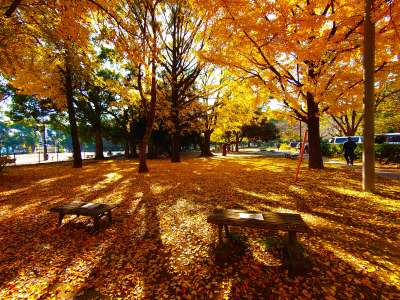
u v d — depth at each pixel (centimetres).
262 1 672
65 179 1110
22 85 1284
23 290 288
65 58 1018
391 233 412
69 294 278
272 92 1067
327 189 739
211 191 752
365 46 665
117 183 958
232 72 1077
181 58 1736
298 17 696
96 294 276
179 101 1842
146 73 1188
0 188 922
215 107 2133
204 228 454
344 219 482
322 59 875
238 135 4853
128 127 2850
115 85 1381
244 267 313
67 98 1686
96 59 1134
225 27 768
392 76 1037
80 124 2867
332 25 880
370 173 696
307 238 393
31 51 930
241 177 1006
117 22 643
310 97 1148
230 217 329
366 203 585
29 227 495
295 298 254
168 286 285
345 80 899
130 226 480
